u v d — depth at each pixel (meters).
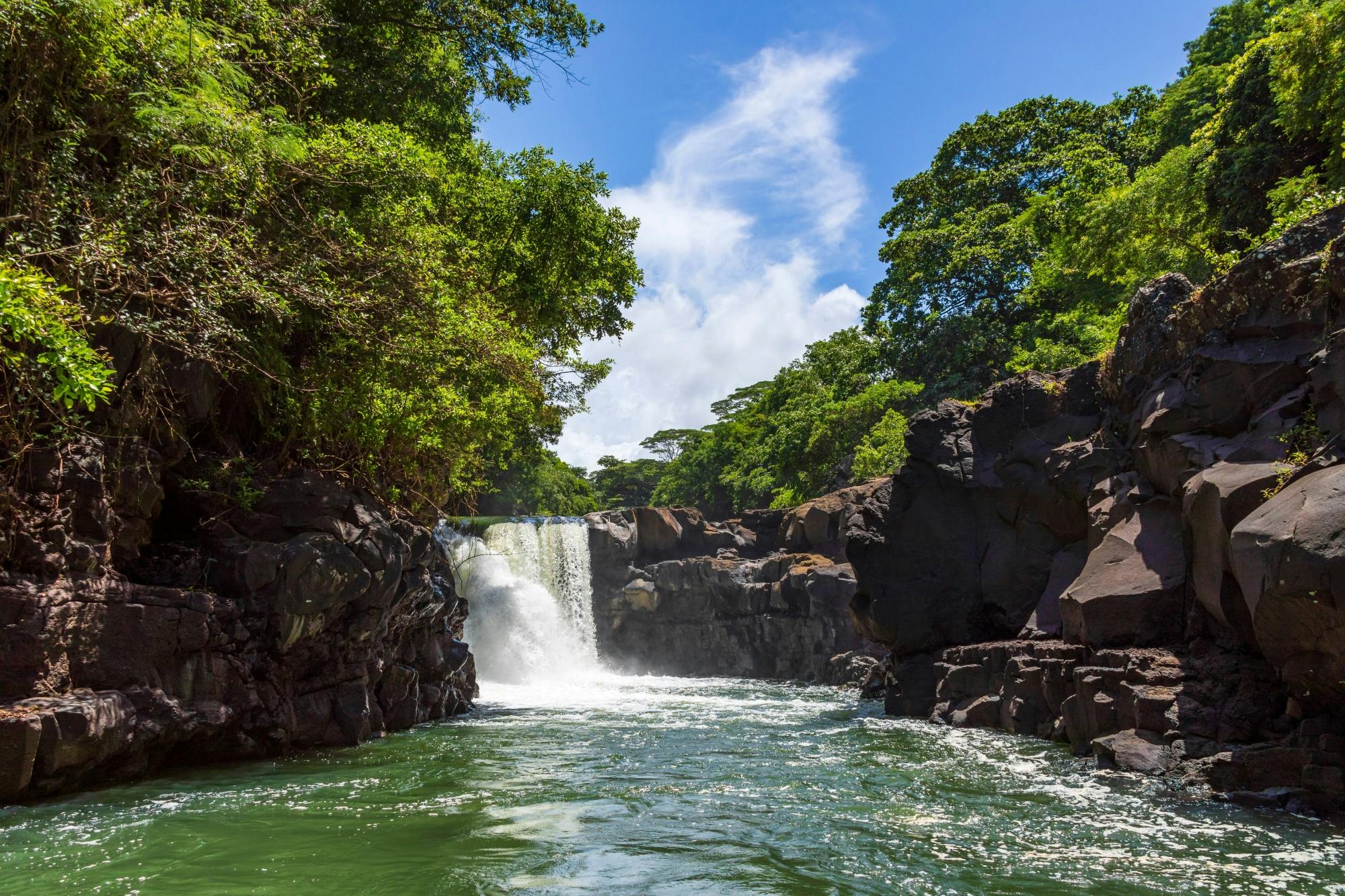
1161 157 38.50
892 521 17.53
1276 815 7.88
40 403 8.85
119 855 6.65
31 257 8.73
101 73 9.01
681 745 12.95
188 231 9.91
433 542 16.62
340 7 15.95
